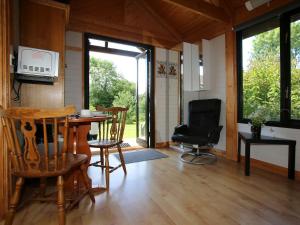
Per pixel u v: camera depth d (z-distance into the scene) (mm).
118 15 3797
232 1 3199
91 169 2758
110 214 1610
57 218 1541
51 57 2088
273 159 2717
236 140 3236
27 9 2201
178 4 2906
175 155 3592
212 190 2078
